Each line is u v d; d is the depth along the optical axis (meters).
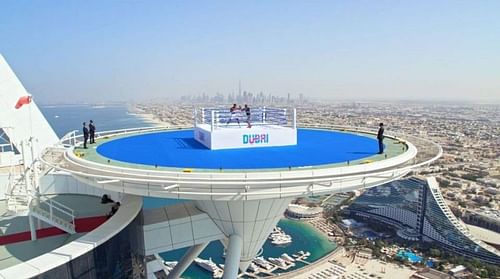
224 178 15.87
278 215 22.66
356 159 20.52
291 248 96.31
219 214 21.73
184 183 15.70
